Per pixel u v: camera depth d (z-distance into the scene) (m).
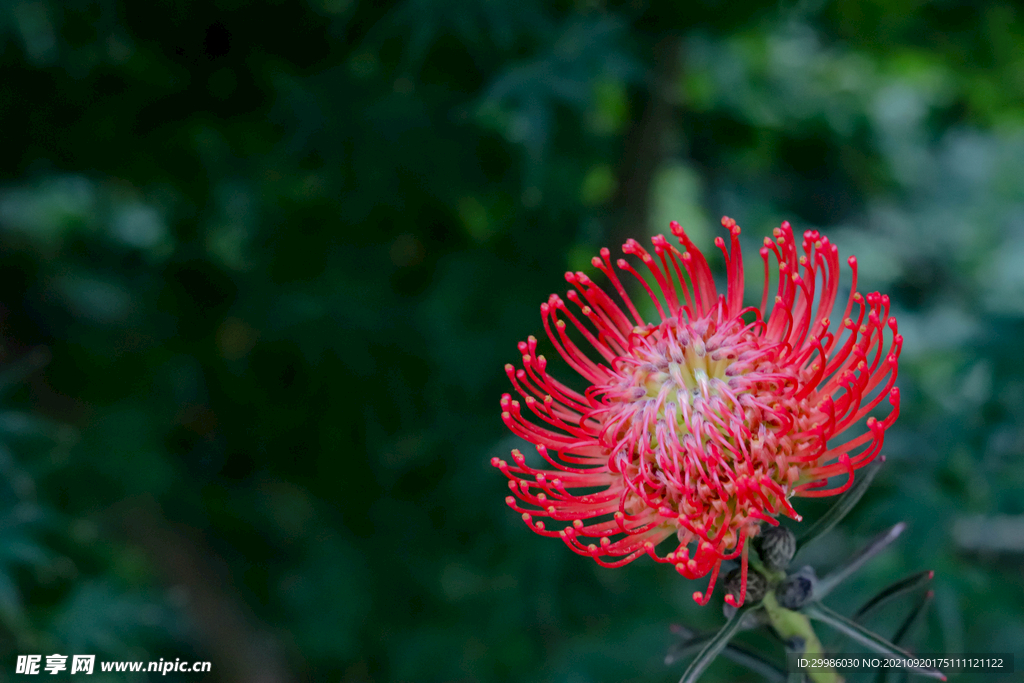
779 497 1.30
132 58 3.75
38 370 4.24
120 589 3.79
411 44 3.20
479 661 3.84
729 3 3.41
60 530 3.71
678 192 4.98
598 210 4.28
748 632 3.49
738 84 4.88
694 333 1.48
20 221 4.73
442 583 4.15
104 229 4.98
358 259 4.20
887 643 1.38
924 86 5.58
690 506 1.35
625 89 4.04
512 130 3.32
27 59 3.52
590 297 1.61
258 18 3.63
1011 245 5.46
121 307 4.67
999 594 3.04
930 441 3.41
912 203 5.92
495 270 3.89
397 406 4.11
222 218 4.53
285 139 3.87
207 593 4.55
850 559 1.46
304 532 4.58
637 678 3.57
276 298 4.18
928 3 4.03
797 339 1.46
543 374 1.55
